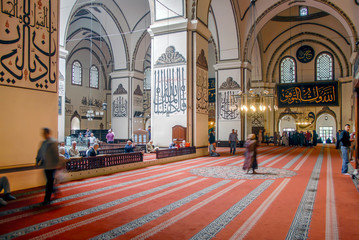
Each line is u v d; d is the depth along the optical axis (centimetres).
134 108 1791
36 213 353
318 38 2223
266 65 2267
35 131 542
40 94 556
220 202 407
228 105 1650
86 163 616
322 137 2277
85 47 2217
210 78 2427
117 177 620
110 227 302
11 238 270
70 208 375
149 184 540
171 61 1102
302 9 2103
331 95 2198
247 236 278
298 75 2316
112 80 1833
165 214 349
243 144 1631
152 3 1140
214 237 275
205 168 764
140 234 282
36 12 557
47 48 576
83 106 2205
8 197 418
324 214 350
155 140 1126
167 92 1110
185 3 1081
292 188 507
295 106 2289
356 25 1391
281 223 316
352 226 306
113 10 1702
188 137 1074
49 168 399
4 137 491
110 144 1185
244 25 1639
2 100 491
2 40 494
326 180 589
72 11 1266
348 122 2127
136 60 1797
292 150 1519
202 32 1146
